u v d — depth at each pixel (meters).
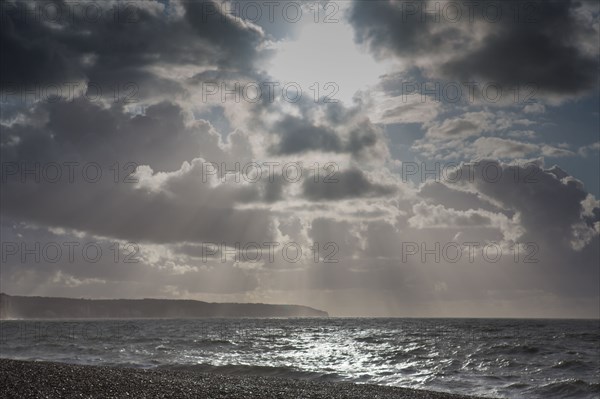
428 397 21.58
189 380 21.67
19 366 20.97
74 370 20.92
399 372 33.53
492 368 35.47
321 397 19.47
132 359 39.25
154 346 52.28
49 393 15.63
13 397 14.92
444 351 47.50
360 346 55.78
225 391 18.56
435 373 33.19
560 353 45.41
